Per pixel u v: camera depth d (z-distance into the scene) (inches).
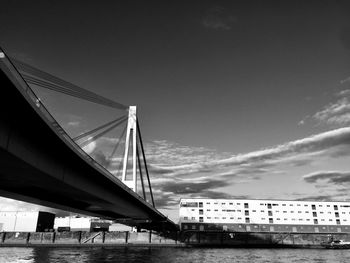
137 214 3924.7
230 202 5300.2
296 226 5231.3
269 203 5324.8
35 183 1759.4
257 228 5177.2
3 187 1904.5
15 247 4288.9
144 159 4392.2
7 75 964.6
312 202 5374.0
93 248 4001.0
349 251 3590.1
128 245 4630.9
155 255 2805.1
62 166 1696.6
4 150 1158.3
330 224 5265.8
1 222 5743.1
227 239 4616.1
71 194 2180.1
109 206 2935.5
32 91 1158.3
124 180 3804.1
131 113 4079.7
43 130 1298.0
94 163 1893.5
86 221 6466.5
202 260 2353.6
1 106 1096.2
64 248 3996.1
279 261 2348.7
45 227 5925.2
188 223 5172.2
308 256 2832.2
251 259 2485.2
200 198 5315.0
